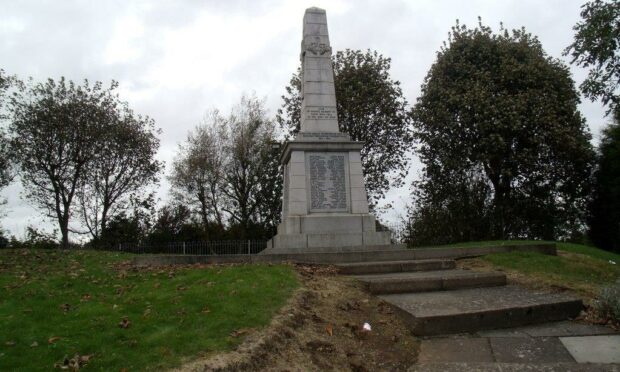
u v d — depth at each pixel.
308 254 12.15
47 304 7.47
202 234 32.31
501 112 26.44
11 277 9.63
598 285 11.34
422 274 11.19
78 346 5.68
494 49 29.06
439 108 28.31
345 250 14.38
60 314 6.92
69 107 32.28
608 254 19.56
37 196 32.03
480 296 9.42
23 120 31.44
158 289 8.39
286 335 6.56
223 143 39.62
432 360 6.85
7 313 6.91
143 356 5.46
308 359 6.21
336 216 15.32
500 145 25.78
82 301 7.71
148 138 35.12
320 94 16.88
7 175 30.97
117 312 6.96
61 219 32.19
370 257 12.62
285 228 15.33
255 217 37.75
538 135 26.41
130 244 29.23
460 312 8.02
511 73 27.45
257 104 40.00
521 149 27.66
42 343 5.78
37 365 5.15
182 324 6.48
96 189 33.06
